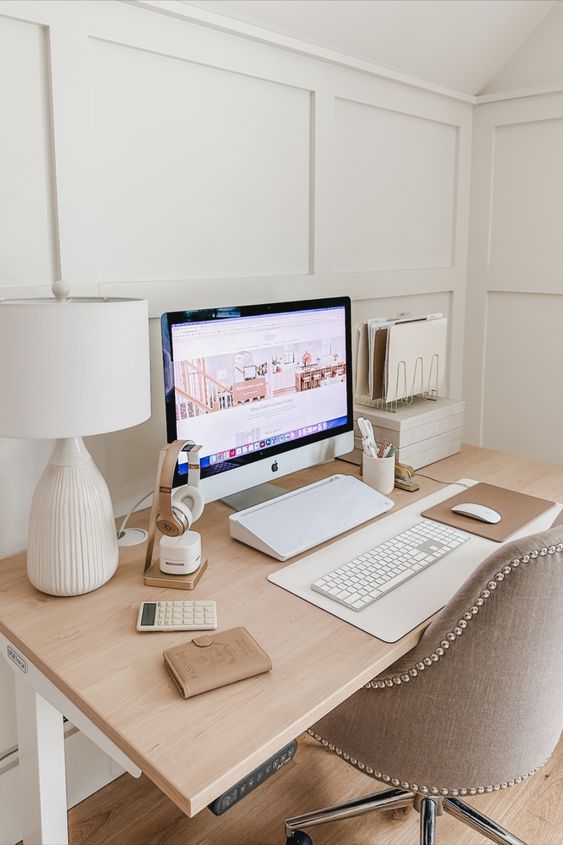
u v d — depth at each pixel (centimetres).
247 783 105
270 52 176
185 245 168
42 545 118
